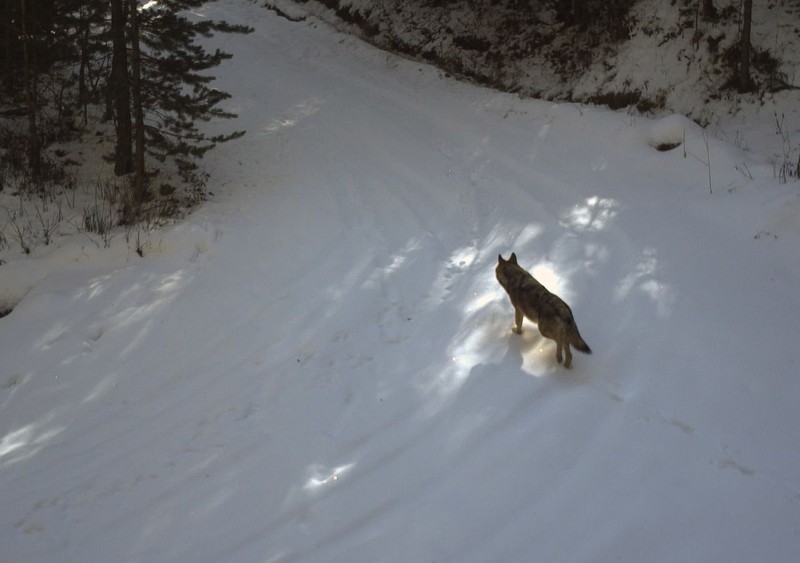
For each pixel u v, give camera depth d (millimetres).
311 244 10633
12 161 13531
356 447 6234
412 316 8508
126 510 5770
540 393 6598
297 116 17391
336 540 5148
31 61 13680
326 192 12539
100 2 13273
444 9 22875
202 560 5117
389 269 9664
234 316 8938
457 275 9359
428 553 4930
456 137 15070
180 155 14539
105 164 14086
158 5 13109
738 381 6320
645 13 17766
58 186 12961
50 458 6656
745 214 8969
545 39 20250
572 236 9594
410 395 6918
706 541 4766
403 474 5781
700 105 14586
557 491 5367
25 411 7570
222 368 7863
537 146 13547
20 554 5391
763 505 5012
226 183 13609
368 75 20750
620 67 17234
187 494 5875
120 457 6508
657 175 11062
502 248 9828
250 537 5293
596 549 4797
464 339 7742
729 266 8117
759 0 15648
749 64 14438
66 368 8297
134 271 10320
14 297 10102
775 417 5855
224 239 11000
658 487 5289
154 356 8336
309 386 7285
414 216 11289
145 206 12461
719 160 10492
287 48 23953
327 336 8195
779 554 4605
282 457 6211
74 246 10750
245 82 20328
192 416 7035
